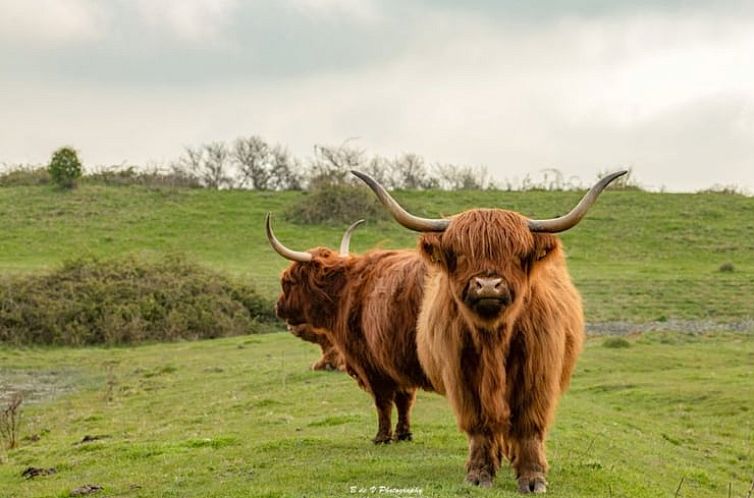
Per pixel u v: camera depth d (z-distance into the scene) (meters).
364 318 10.74
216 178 66.94
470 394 8.18
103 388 20.97
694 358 22.98
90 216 53.31
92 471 11.16
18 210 54.22
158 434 13.92
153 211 54.88
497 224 7.77
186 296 32.19
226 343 28.28
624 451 12.13
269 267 42.41
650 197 58.16
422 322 9.06
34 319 30.03
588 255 45.50
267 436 12.45
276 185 68.19
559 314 8.24
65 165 59.69
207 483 9.67
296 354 24.52
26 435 15.32
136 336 30.31
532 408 8.15
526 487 8.15
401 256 10.80
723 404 17.20
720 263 43.94
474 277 7.63
